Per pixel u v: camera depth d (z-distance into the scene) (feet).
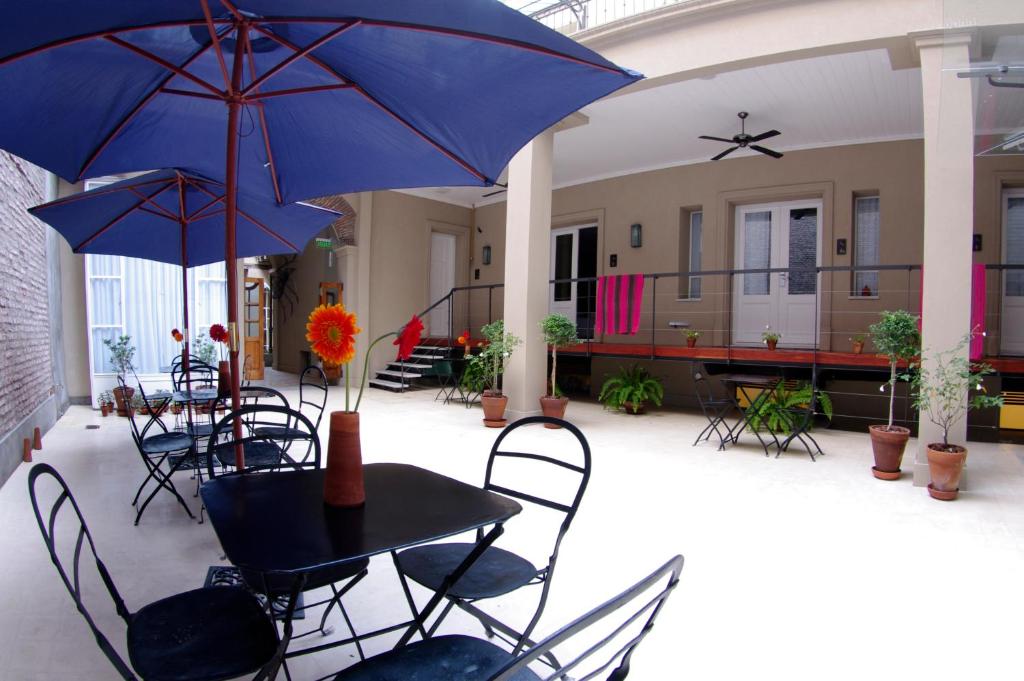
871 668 6.69
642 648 7.00
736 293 27.48
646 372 26.30
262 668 4.33
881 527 11.35
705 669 6.59
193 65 7.82
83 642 6.96
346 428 5.33
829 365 20.67
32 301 18.20
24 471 14.66
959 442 13.88
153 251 15.65
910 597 8.45
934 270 13.99
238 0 5.64
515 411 21.84
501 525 4.88
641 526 11.16
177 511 11.64
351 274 32.17
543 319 22.06
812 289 25.49
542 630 7.34
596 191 31.35
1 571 8.85
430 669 4.34
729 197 26.96
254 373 36.81
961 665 6.78
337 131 8.50
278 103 8.34
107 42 6.63
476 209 37.14
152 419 13.39
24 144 8.00
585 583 8.67
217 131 9.61
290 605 4.54
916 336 15.07
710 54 16.93
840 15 15.17
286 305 43.60
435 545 6.64
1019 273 21.81
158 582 8.51
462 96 6.62
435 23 5.02
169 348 26.23
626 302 23.93
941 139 13.87
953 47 8.16
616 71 5.51
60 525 10.81
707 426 21.53
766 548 10.19
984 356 20.83
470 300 37.19
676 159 28.22
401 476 6.48
